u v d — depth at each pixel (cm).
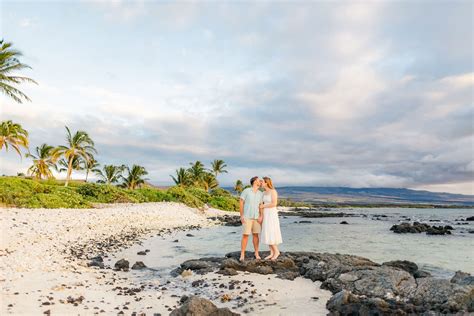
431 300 694
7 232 1562
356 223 4150
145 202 4284
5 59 2994
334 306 689
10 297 703
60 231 1805
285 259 1073
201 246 1728
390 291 760
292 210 9756
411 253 1650
